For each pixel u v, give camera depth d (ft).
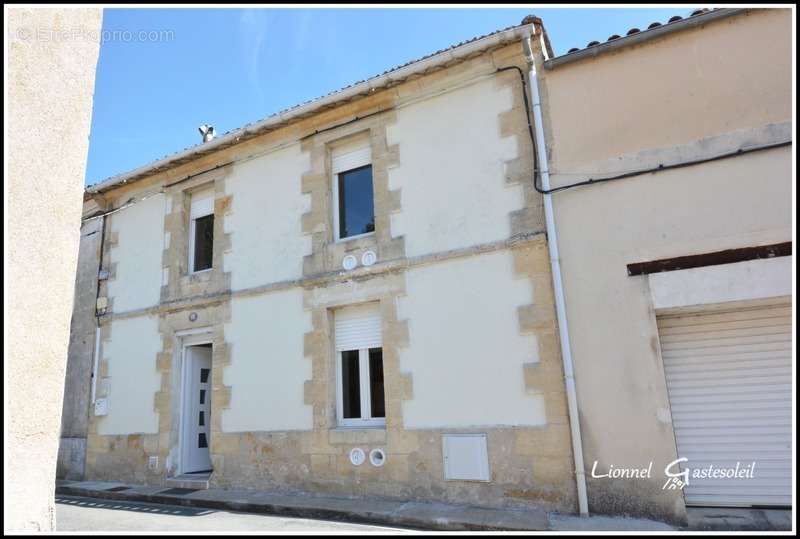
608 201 19.97
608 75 21.02
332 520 19.80
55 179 8.70
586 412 18.76
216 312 28.19
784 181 17.80
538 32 22.13
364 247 24.56
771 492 17.30
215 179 30.32
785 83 18.45
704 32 19.84
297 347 25.29
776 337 18.10
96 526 18.63
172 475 27.78
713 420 18.30
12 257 7.85
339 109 26.40
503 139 22.36
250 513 21.49
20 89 8.43
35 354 7.91
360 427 23.48
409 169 24.25
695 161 19.01
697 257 18.34
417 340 22.35
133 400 29.94
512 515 18.34
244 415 26.02
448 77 23.98
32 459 7.63
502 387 20.34
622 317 18.93
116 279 32.86
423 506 20.08
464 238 22.30
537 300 20.35
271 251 27.30
